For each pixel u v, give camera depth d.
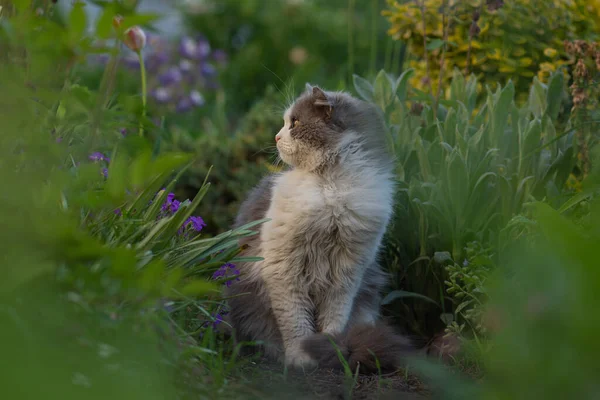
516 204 3.51
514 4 4.70
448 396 2.16
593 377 1.71
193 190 5.71
